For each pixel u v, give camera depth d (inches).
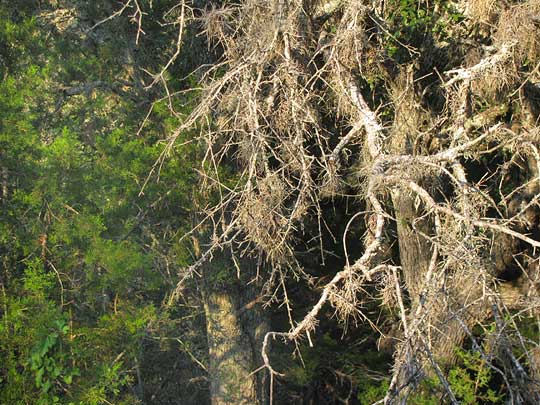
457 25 434.9
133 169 480.1
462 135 301.6
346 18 317.4
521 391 256.8
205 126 462.0
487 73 321.1
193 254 559.5
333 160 302.0
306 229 543.8
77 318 502.3
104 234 500.4
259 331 602.5
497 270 496.4
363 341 669.3
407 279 495.2
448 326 451.5
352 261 632.4
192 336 681.0
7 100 465.4
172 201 518.6
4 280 488.4
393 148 444.1
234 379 599.5
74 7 559.5
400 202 473.4
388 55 424.5
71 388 462.3
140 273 503.8
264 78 351.3
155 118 541.3
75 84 613.3
